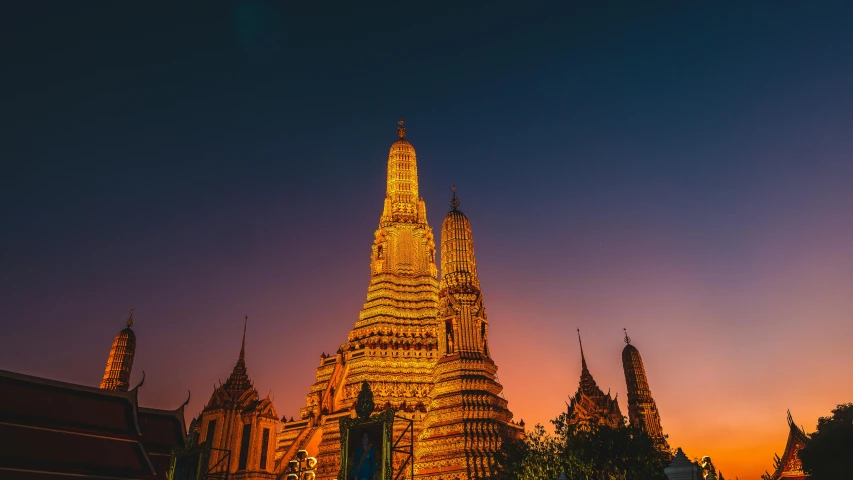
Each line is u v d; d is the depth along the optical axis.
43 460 32.53
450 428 49.94
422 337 74.31
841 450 38.28
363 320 77.38
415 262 82.38
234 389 68.88
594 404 65.56
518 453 41.06
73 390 36.16
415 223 85.06
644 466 36.41
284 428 74.44
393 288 79.25
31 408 33.53
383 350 71.38
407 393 67.69
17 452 31.80
